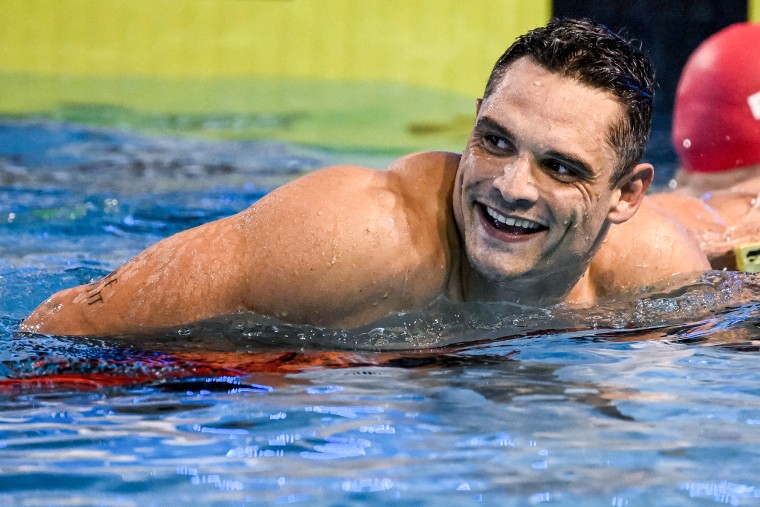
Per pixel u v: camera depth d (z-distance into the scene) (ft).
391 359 24.27
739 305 28.50
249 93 79.92
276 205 25.38
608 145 23.98
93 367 23.35
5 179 52.75
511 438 19.40
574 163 23.50
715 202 39.52
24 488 17.06
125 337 24.90
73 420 20.34
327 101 78.79
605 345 25.41
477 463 18.15
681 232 30.25
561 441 19.22
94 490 17.01
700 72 41.22
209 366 23.56
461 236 26.17
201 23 82.48
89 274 33.22
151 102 76.48
